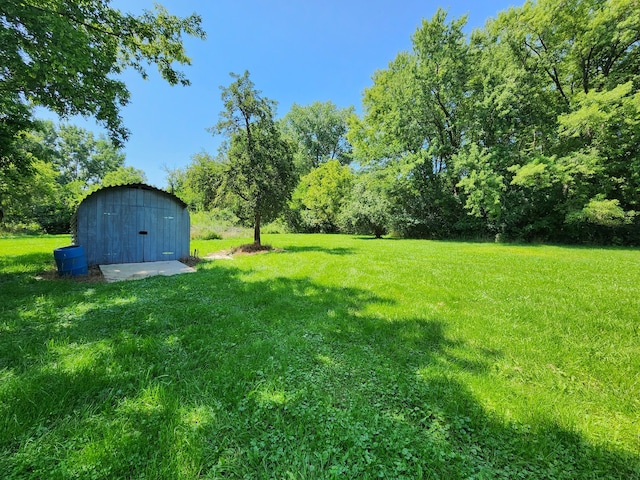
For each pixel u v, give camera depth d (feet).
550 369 8.40
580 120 42.52
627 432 5.91
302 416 6.26
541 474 4.93
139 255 28.27
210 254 35.91
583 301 14.52
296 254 33.86
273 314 13.00
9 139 23.12
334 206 89.66
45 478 4.60
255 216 37.50
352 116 78.13
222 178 35.27
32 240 50.67
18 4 13.28
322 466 5.02
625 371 8.18
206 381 7.59
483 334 10.80
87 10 18.24
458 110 59.57
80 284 18.12
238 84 34.04
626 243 46.60
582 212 44.70
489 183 50.80
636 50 44.52
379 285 18.22
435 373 8.15
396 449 5.40
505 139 55.57
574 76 50.55
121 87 20.72
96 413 6.24
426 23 55.62
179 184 97.81
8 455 5.06
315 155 123.65
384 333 10.98
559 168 44.60
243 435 5.69
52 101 19.26
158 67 23.56
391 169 64.03
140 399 6.72
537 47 50.83
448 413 6.46
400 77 62.54
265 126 35.88
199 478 4.72
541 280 19.44
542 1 46.37
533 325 11.62
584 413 6.50
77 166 127.65
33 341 9.67
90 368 7.94
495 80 52.80
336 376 8.05
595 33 44.04
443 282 18.99
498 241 54.08
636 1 40.34
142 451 5.17
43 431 5.61
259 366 8.42
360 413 6.41
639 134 41.14
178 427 5.80
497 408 6.61
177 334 10.69
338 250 38.60
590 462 5.15
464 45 55.62
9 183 36.58
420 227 65.87
